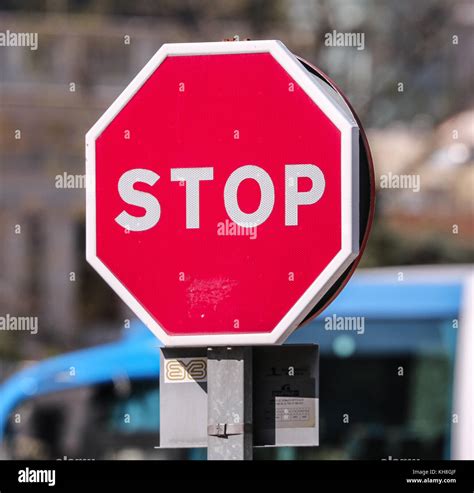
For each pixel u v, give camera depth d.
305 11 34.34
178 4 39.06
